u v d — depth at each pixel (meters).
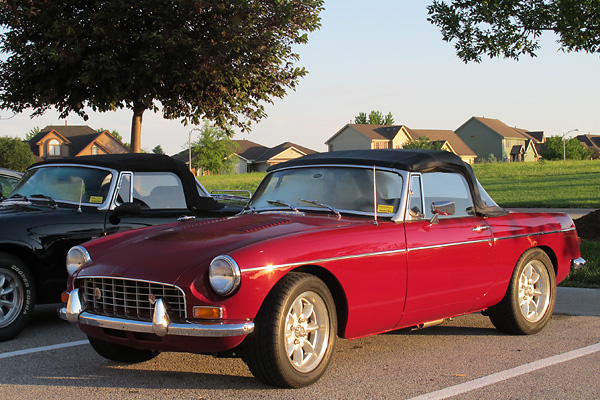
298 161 5.84
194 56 12.19
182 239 4.64
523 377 4.69
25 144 64.62
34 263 6.25
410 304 5.06
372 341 5.89
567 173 59.12
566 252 6.61
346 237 4.64
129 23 12.38
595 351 5.45
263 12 12.81
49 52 11.41
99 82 12.00
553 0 11.23
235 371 4.88
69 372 4.92
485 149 106.75
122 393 4.37
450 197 5.61
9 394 4.38
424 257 5.11
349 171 5.45
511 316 5.96
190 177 7.59
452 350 5.54
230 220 5.11
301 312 4.41
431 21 12.13
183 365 5.08
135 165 7.13
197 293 4.09
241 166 95.75
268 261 4.18
